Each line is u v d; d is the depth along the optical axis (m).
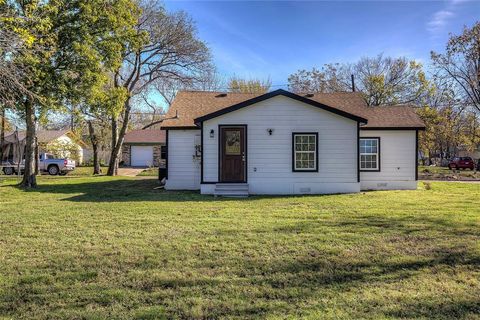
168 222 7.80
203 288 4.20
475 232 6.67
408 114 16.50
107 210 9.46
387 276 4.54
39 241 6.23
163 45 23.64
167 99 31.38
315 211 9.13
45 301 3.89
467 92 24.58
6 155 33.75
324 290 4.12
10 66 10.14
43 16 13.64
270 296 3.97
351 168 13.68
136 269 4.82
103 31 16.36
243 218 8.23
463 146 44.88
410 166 15.48
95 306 3.76
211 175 13.84
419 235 6.46
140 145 43.34
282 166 13.70
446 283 4.31
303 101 13.58
